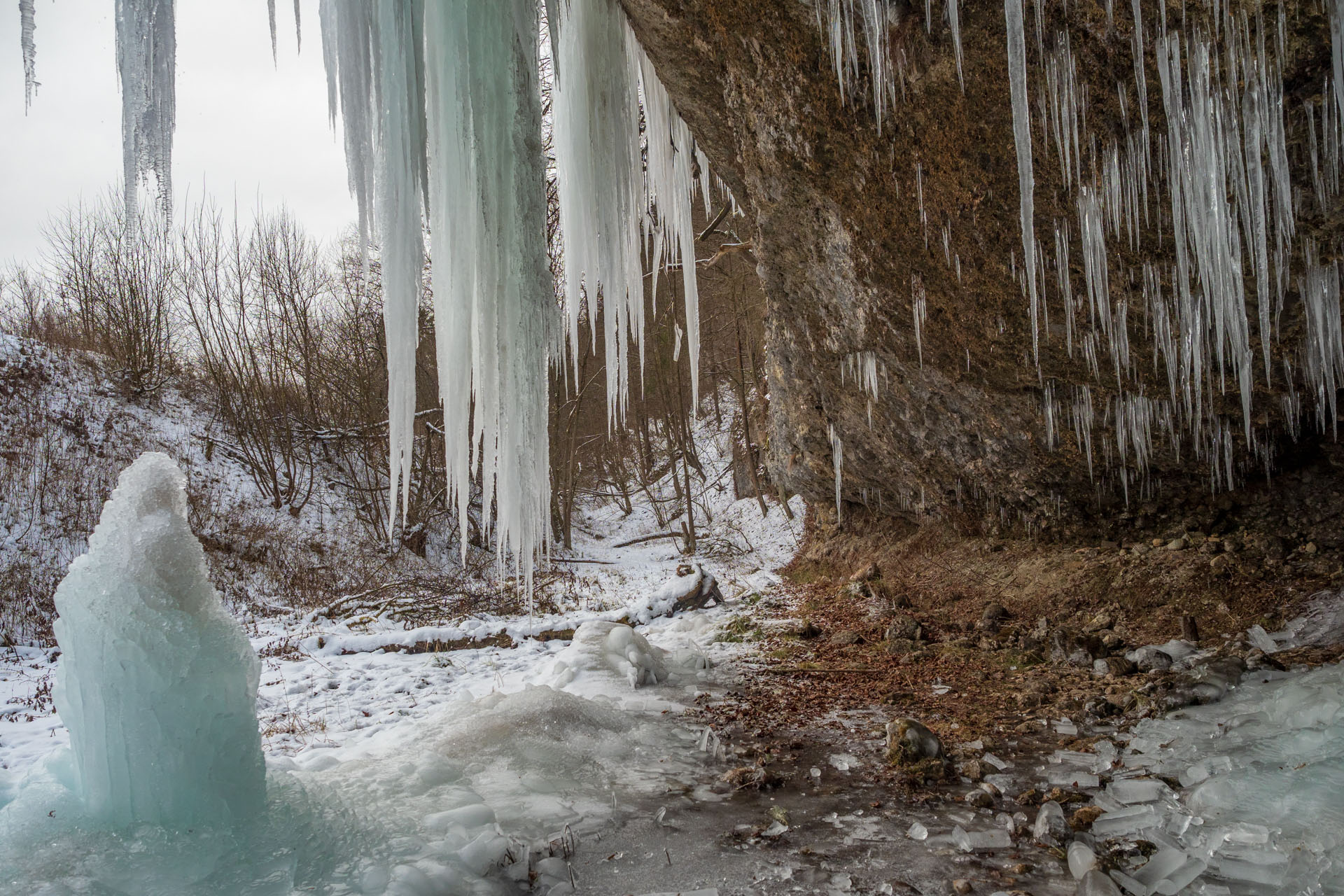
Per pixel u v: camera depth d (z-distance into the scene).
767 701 5.54
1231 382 6.11
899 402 8.36
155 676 2.65
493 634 8.59
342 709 6.04
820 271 7.34
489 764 4.11
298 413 19.30
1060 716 4.78
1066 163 4.52
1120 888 2.74
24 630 10.37
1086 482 7.80
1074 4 4.25
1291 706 3.96
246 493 16.92
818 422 9.91
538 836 3.32
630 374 22.66
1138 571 7.12
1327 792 3.06
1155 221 5.09
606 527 23.05
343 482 18.92
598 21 5.60
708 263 11.62
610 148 5.80
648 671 6.14
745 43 5.54
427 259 15.18
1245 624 6.04
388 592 12.45
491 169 4.11
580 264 5.86
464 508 4.22
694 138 7.35
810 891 2.85
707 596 9.99
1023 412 7.34
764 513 18.81
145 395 18.14
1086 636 6.09
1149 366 6.23
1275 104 4.11
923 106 5.19
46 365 17.05
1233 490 7.18
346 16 3.56
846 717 5.06
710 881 2.95
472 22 3.99
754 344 20.03
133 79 3.16
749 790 3.87
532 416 4.36
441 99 3.98
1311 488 6.78
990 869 2.96
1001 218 5.58
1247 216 4.34
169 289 18.75
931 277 6.46
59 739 5.64
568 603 12.63
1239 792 3.27
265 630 10.23
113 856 2.49
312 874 2.74
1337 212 4.55
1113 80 4.46
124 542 2.76
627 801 3.75
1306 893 2.48
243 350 18.70
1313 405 6.28
